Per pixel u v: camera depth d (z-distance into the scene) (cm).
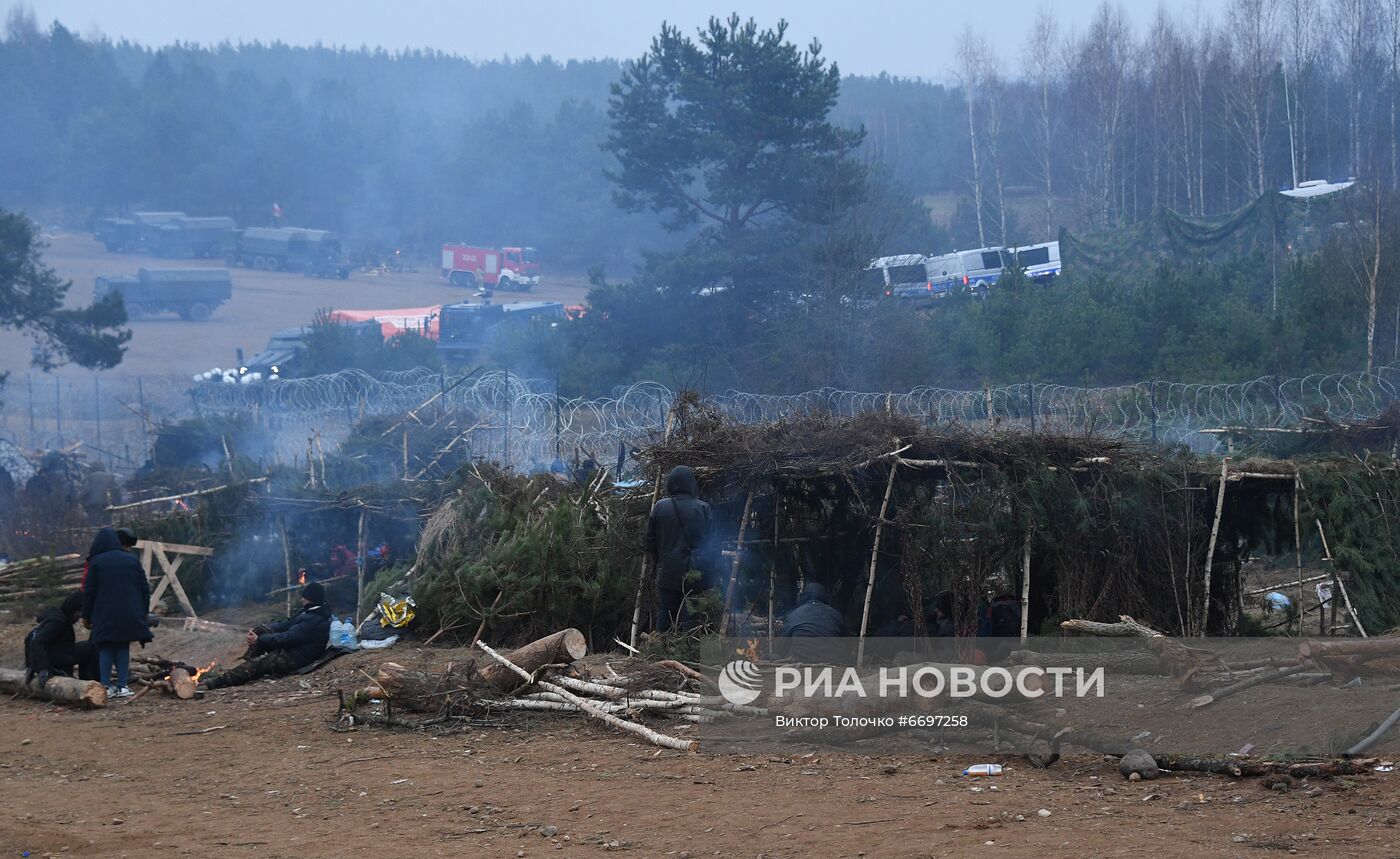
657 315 4944
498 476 1845
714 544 1478
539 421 2811
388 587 1766
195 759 1098
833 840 764
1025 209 10100
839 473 1433
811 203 5056
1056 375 3853
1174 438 2373
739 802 866
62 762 1110
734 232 5312
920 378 4141
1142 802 822
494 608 1614
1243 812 784
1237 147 8538
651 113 5331
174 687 1399
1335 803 788
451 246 11125
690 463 1512
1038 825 775
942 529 1378
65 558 2119
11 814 923
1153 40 9406
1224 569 1559
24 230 4434
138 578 1446
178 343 7594
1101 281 4350
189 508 2212
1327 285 3934
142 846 822
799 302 4834
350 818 874
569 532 1631
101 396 5044
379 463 2428
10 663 1644
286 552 2000
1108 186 8519
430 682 1221
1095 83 8906
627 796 899
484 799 907
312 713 1269
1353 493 1488
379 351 4709
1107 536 1431
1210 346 3688
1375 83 7981
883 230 5438
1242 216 5250
